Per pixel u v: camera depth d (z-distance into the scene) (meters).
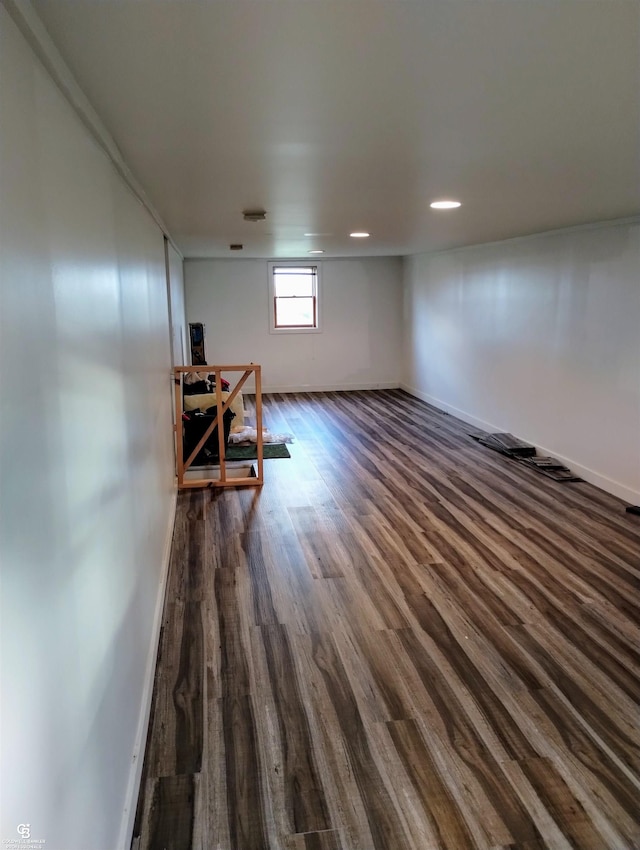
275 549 3.43
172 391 4.39
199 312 8.17
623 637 2.53
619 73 1.22
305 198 2.79
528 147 1.83
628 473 4.04
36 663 0.90
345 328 8.58
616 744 1.95
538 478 4.63
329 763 1.87
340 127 1.60
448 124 1.58
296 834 1.63
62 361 1.13
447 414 7.07
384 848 1.59
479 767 1.86
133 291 2.29
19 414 0.87
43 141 1.05
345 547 3.44
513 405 5.53
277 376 8.57
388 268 8.50
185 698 2.17
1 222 0.82
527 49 1.09
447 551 3.37
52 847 0.97
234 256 7.55
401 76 1.23
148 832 1.64
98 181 1.58
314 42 1.06
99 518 1.42
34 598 0.91
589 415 4.41
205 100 1.38
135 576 2.00
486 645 2.48
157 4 0.90
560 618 2.68
